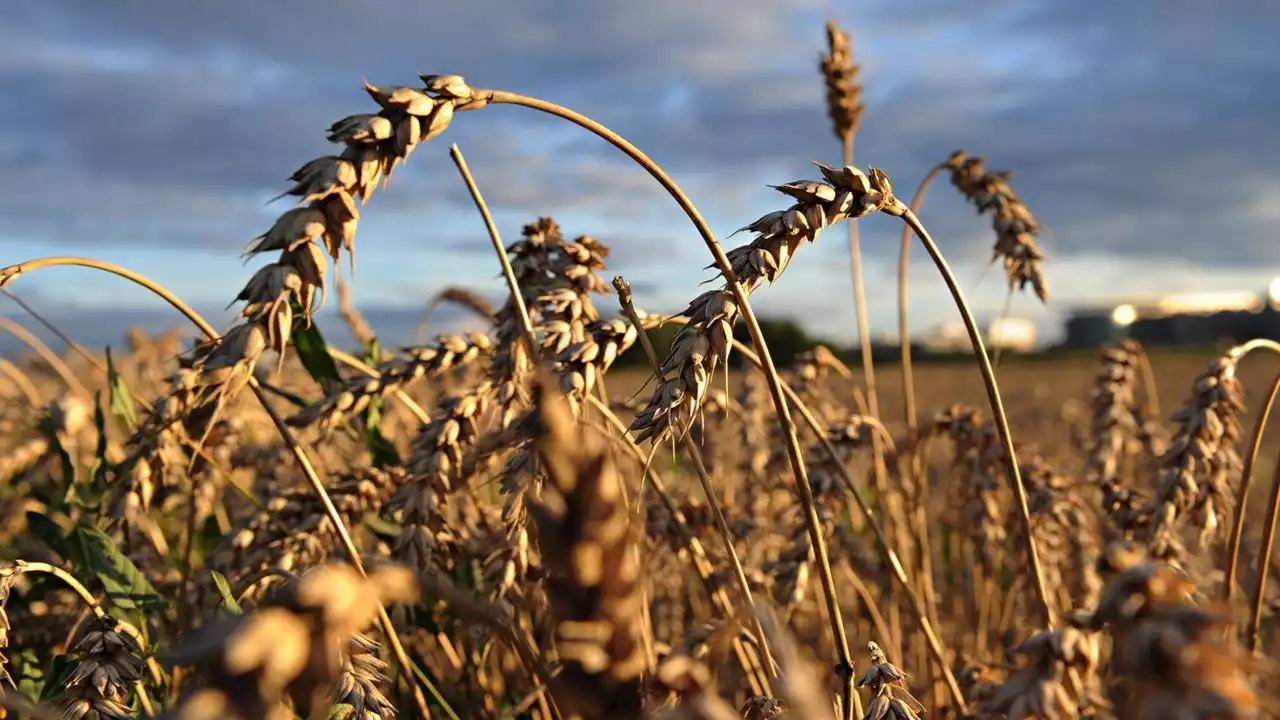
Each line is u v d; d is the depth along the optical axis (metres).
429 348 3.12
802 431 4.85
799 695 0.98
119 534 3.51
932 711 3.58
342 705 2.03
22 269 2.66
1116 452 4.73
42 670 3.47
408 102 1.79
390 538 3.83
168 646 3.18
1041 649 1.35
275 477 4.55
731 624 1.12
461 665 3.65
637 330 2.47
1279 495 2.90
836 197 2.28
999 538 4.33
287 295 1.64
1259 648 2.94
